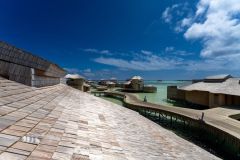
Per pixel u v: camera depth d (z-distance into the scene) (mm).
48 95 7988
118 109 11742
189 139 21953
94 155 3496
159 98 55375
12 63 7305
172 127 26562
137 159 4125
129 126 7516
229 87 30922
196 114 24891
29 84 8016
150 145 5762
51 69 11250
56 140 3490
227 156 16984
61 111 5836
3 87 5695
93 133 4781
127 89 71000
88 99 11984
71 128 4516
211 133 19984
